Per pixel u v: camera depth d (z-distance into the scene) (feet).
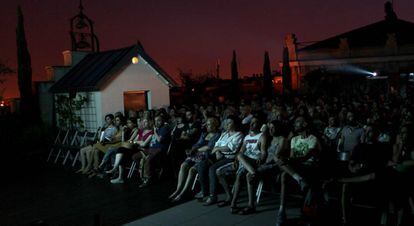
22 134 39.55
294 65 94.32
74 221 20.58
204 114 32.01
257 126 21.40
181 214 20.42
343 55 90.94
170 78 42.78
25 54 43.55
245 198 22.38
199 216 19.92
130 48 39.37
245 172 20.22
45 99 44.78
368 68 89.30
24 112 43.60
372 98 54.60
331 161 19.79
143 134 29.60
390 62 87.66
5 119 41.11
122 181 27.96
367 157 18.10
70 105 40.78
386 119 31.01
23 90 43.55
